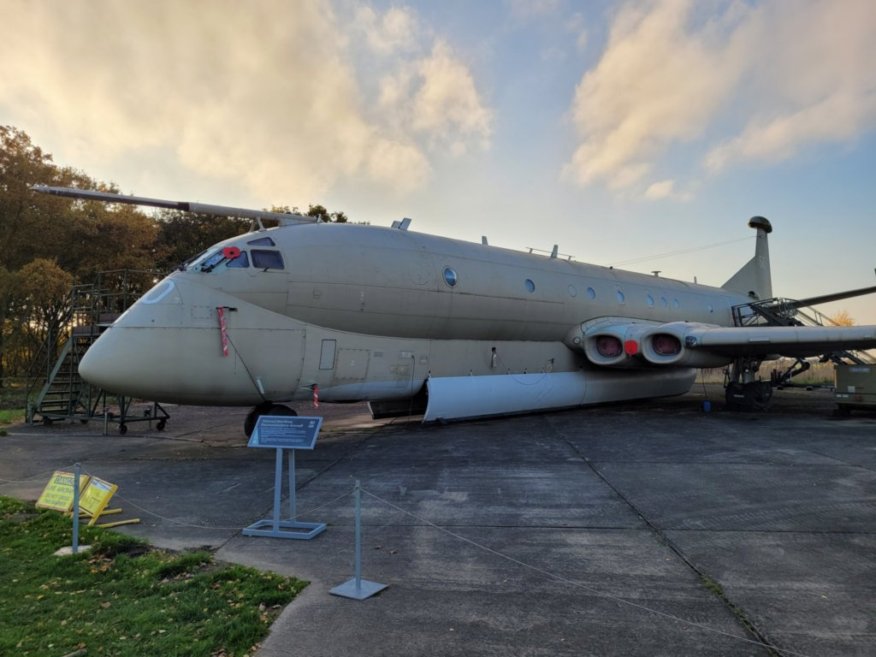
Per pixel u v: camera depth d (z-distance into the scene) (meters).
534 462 8.82
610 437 11.28
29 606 3.85
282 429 5.62
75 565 4.64
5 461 9.69
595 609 3.73
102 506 5.72
